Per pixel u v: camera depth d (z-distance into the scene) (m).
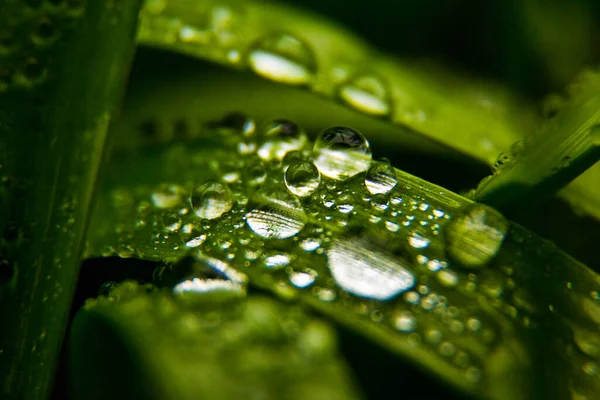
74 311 0.08
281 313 0.08
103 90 0.08
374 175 0.08
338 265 0.08
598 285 0.08
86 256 0.08
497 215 0.08
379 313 0.08
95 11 0.08
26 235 0.08
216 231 0.08
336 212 0.08
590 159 0.08
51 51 0.08
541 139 0.08
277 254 0.08
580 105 0.08
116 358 0.08
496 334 0.08
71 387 0.08
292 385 0.08
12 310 0.08
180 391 0.08
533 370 0.08
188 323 0.08
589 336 0.08
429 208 0.08
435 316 0.08
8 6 0.08
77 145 0.08
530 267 0.08
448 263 0.08
